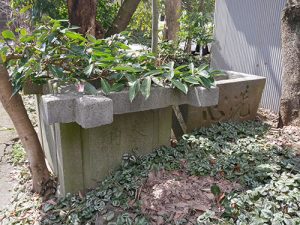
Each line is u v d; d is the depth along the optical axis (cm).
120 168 265
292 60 323
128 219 207
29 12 521
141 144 276
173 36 721
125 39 299
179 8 711
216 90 246
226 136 307
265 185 218
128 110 233
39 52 235
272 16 421
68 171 246
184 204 214
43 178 270
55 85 236
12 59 243
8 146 369
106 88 224
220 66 521
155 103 242
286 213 194
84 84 224
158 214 210
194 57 631
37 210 251
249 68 467
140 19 834
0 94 245
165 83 251
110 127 255
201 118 322
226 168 249
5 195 279
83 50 243
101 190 245
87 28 354
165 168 257
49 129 282
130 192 234
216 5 513
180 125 321
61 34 249
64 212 236
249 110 363
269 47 431
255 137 305
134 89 224
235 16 478
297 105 326
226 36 500
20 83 238
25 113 257
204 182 237
